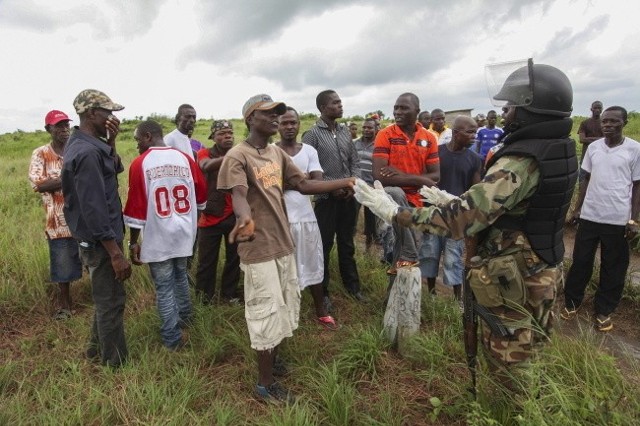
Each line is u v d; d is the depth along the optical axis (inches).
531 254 87.9
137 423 99.0
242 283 189.8
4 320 154.1
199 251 169.6
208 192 163.8
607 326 164.6
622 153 156.9
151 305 165.8
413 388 116.2
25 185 382.0
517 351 90.3
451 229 86.3
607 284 162.9
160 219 130.7
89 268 120.7
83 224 115.0
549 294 90.1
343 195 161.6
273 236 110.0
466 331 99.9
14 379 118.0
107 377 116.4
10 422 97.7
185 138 203.0
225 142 168.6
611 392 95.8
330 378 108.1
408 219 91.8
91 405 103.7
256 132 111.9
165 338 133.8
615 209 157.9
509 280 86.5
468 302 98.3
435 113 311.3
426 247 166.6
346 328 144.0
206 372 123.2
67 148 114.9
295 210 144.6
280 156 119.5
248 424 101.3
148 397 106.4
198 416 103.0
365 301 169.9
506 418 91.5
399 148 159.0
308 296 169.0
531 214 85.4
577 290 173.9
